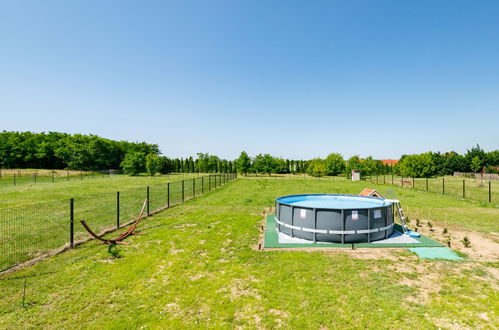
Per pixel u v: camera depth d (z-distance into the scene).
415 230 10.09
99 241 8.49
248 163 55.88
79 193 21.25
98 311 4.54
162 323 4.20
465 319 4.26
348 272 6.13
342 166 50.62
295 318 4.31
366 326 4.10
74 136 66.81
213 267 6.43
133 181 36.22
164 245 8.07
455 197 19.50
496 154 57.38
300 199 12.52
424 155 45.56
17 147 59.28
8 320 4.23
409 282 5.61
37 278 5.75
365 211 8.56
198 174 63.12
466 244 8.08
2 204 15.46
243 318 4.34
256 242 8.58
